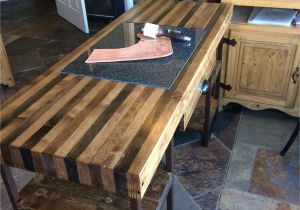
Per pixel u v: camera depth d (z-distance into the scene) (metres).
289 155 1.96
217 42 1.59
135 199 0.94
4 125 1.04
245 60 2.09
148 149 0.93
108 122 1.03
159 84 1.20
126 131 0.99
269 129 2.17
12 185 1.18
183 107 1.17
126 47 1.45
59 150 0.94
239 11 2.15
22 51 3.38
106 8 3.85
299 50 1.95
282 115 2.29
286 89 2.09
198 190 1.76
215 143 2.08
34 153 0.94
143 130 1.00
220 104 2.30
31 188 1.26
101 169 0.88
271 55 2.02
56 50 3.37
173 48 1.44
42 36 3.69
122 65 1.33
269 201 1.69
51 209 1.18
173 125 1.08
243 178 1.83
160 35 1.52
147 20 1.74
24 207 1.19
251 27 1.98
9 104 1.13
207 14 1.78
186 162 1.94
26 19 4.18
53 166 0.95
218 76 2.05
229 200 1.71
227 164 1.92
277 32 1.94
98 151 0.93
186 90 1.17
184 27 1.63
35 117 1.07
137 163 0.89
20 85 2.80
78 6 3.62
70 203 1.20
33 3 4.73
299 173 1.84
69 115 1.07
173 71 1.27
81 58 1.39
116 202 1.20
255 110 2.35
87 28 3.67
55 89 1.20
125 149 0.93
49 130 1.01
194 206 1.68
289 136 2.11
